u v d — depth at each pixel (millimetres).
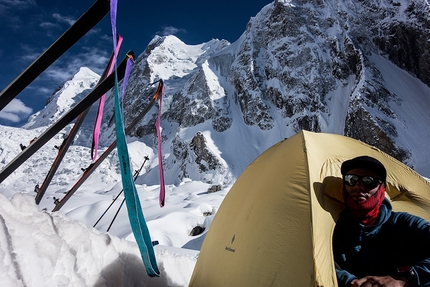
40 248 1707
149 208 33688
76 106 2518
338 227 2191
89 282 1954
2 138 99375
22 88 2166
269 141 96625
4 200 1743
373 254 2088
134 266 2668
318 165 2387
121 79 2521
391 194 3004
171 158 106312
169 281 3039
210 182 88375
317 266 1731
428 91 88625
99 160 4410
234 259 2350
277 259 1946
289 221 2029
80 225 2332
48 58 2143
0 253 1443
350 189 2084
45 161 93000
